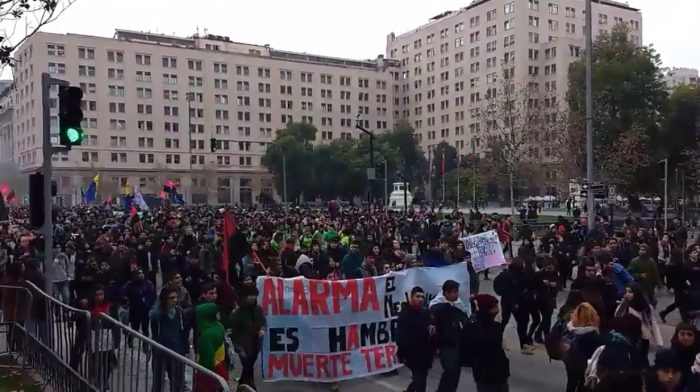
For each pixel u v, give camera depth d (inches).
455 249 560.1
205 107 4429.1
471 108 4352.9
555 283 445.1
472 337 265.4
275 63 4712.1
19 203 2491.4
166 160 4266.7
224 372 291.4
